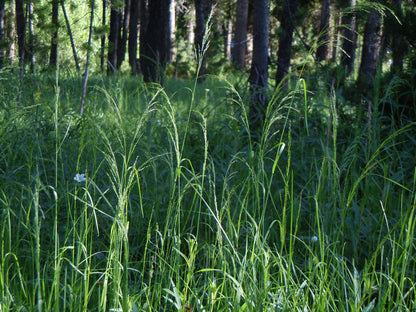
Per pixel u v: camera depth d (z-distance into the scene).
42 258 3.35
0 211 3.60
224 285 2.80
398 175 4.35
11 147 4.90
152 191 4.36
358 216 3.80
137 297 2.56
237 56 26.02
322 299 2.51
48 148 5.02
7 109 5.79
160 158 4.78
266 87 7.04
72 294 2.48
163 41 14.38
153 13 14.20
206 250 3.32
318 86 6.24
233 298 2.57
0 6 10.20
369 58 11.21
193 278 2.89
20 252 3.27
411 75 5.39
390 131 5.11
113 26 19.44
